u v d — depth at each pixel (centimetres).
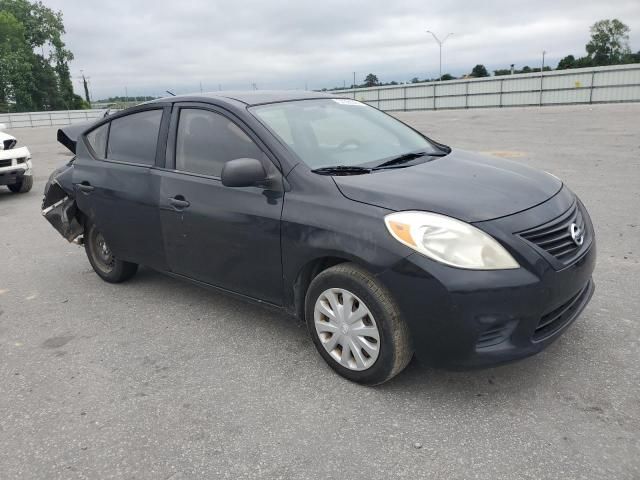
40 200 979
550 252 280
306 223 310
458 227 271
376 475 245
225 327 405
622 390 295
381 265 280
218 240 364
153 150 418
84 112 5512
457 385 311
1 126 1054
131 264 496
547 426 271
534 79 3562
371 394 307
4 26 7431
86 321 432
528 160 1070
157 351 374
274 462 257
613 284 435
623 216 629
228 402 309
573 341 348
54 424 297
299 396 310
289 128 360
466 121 2334
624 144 1221
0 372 358
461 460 251
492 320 267
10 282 539
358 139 381
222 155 367
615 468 240
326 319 324
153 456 267
